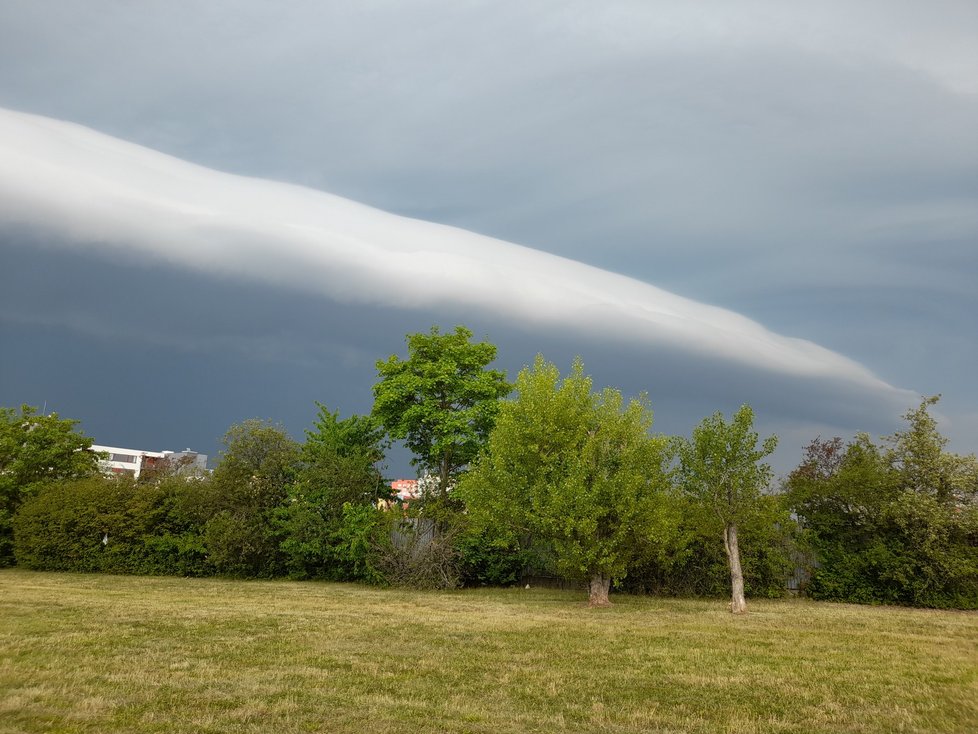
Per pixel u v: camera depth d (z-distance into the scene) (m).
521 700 9.22
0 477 33.59
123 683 9.22
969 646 14.95
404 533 30.25
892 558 26.53
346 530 29.75
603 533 23.69
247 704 8.38
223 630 14.26
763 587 28.14
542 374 24.88
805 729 8.11
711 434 22.81
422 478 35.56
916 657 13.23
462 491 26.03
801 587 28.70
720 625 18.17
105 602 18.83
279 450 33.09
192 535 31.28
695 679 10.76
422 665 11.27
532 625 17.05
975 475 26.70
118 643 12.20
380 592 26.94
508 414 24.89
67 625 14.07
